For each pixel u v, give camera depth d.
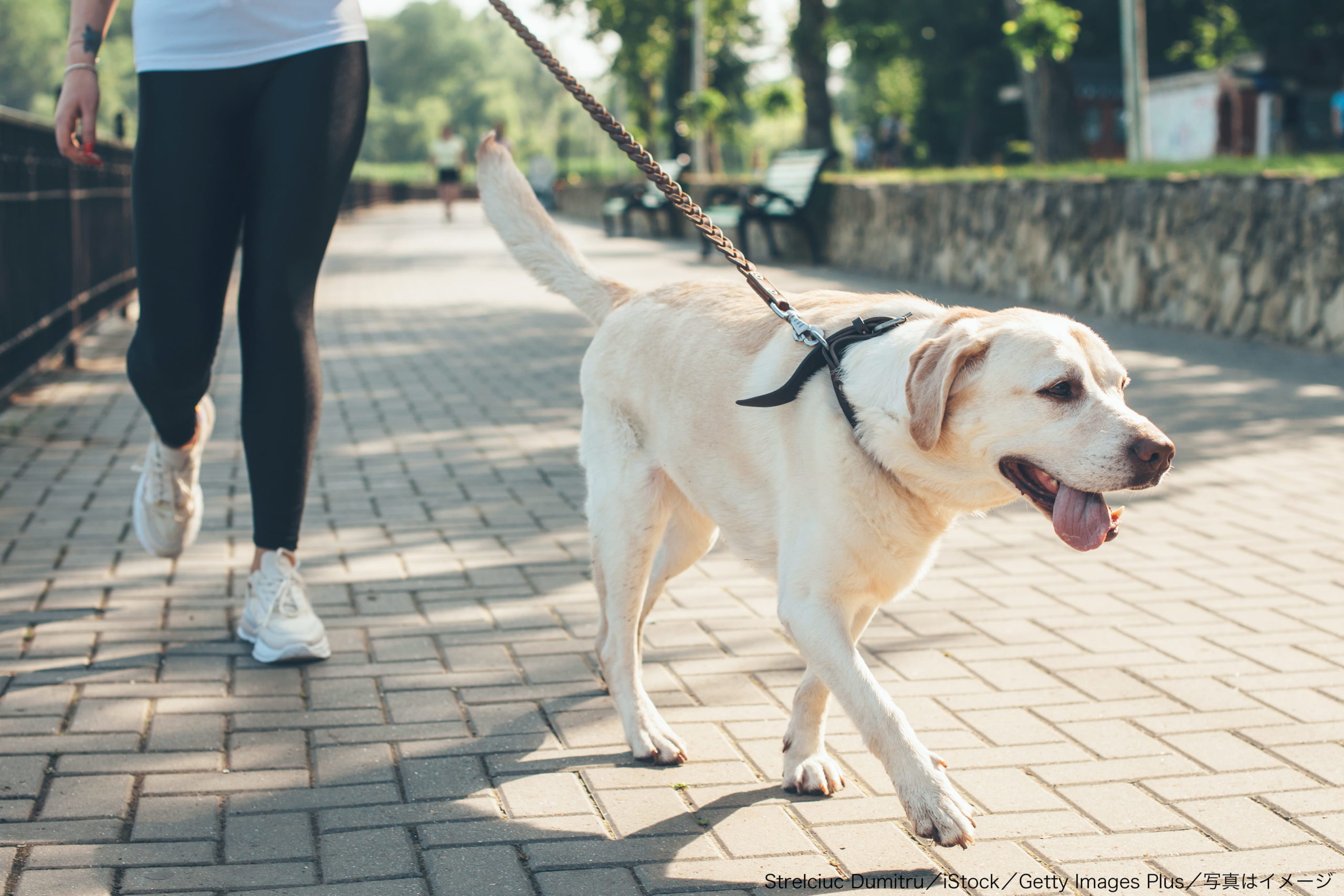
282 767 2.73
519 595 3.98
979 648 3.58
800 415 2.55
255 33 3.23
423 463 5.85
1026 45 17.55
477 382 8.06
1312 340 8.81
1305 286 8.85
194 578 4.03
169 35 3.20
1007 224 12.34
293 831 2.45
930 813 2.19
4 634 3.47
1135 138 16.28
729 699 3.20
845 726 3.07
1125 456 2.18
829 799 2.65
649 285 13.43
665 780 2.73
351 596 3.94
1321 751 2.89
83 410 6.76
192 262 3.30
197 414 3.71
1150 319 10.41
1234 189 9.44
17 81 88.12
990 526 4.97
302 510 3.44
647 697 3.03
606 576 2.98
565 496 5.28
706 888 2.28
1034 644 3.62
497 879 2.29
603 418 3.07
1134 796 2.66
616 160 63.12
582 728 2.99
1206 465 5.87
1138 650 3.56
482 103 132.00
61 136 3.51
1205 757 2.86
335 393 7.62
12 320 6.64
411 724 2.98
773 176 18.19
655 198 22.98
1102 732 2.99
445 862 2.35
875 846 2.44
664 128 43.00
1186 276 9.98
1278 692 3.25
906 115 45.25
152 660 3.33
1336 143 27.48
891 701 2.33
